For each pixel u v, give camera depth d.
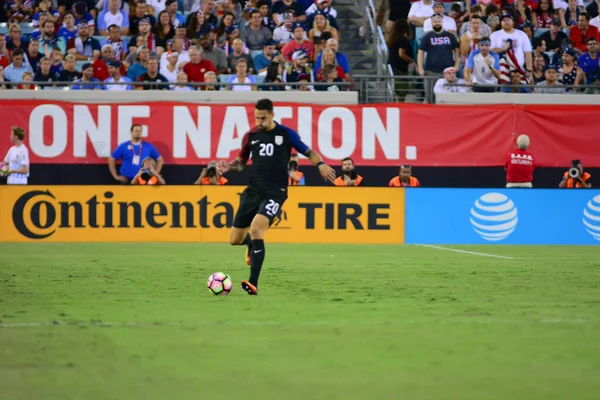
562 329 22.48
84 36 73.88
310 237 60.81
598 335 21.58
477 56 73.19
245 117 68.19
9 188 60.16
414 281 35.22
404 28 75.75
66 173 67.75
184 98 68.75
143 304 27.22
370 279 36.00
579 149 69.38
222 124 68.12
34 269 39.62
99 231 60.41
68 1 77.00
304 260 45.84
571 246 59.91
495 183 69.94
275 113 68.12
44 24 74.06
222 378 16.39
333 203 60.88
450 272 39.34
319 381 16.17
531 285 33.88
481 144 69.00
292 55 72.88
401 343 20.23
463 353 19.08
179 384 15.85
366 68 77.94
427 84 71.38
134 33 76.25
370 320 23.84
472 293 30.92
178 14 75.38
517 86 69.94
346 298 29.11
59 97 68.25
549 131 69.25
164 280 35.03
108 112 67.62
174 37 73.69
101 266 41.44
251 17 75.75
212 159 68.19
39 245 56.81
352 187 60.81
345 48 79.12
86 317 24.19
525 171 65.19
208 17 74.94
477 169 69.75
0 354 18.64
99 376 16.52
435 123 68.81
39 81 69.88
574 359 18.48
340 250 53.78
